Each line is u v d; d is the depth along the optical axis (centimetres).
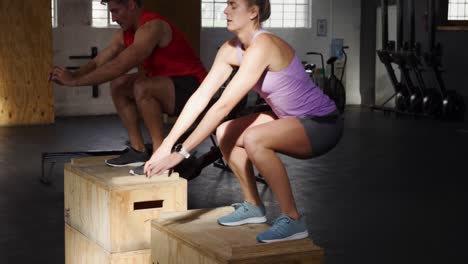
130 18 430
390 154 852
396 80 1252
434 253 473
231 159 306
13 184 672
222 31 1314
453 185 682
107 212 340
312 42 1378
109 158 407
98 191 351
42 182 679
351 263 451
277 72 286
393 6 1333
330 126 300
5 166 755
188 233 291
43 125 1081
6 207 589
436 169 760
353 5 1391
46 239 500
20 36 1064
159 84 425
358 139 963
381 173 738
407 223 547
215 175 728
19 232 517
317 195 638
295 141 292
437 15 1235
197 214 320
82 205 374
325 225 539
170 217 316
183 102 433
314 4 1374
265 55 280
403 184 687
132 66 416
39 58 1078
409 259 460
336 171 747
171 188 347
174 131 296
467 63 1159
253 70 280
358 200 620
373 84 1378
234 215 305
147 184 343
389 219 558
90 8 1212
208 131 283
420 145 916
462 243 496
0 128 1044
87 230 369
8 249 476
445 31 1195
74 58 1205
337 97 1250
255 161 290
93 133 1009
